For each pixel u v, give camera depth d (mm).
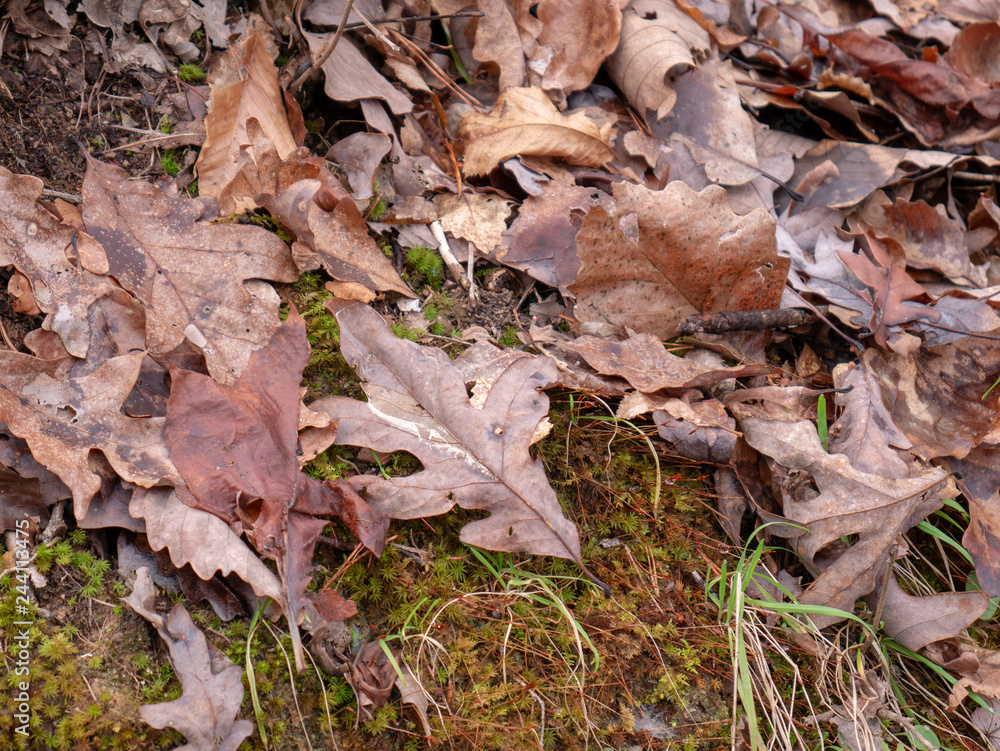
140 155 608
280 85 631
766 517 586
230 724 508
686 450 602
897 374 625
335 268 598
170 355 561
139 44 625
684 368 600
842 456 581
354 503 541
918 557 620
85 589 525
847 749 564
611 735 554
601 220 594
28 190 557
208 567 520
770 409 610
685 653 568
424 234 635
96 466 531
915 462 600
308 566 528
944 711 590
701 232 605
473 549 561
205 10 637
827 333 653
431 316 617
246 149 602
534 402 571
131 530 535
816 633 571
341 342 569
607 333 617
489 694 544
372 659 536
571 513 590
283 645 532
